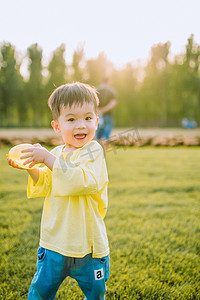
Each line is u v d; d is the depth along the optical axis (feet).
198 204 11.15
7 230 8.54
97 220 4.62
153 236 8.22
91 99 4.75
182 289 5.88
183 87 137.08
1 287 5.90
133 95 146.00
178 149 30.50
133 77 147.43
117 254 7.14
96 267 4.51
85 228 4.49
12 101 135.03
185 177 15.69
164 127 125.18
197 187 13.56
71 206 4.48
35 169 4.84
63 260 4.39
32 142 26.16
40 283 4.54
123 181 14.64
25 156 4.39
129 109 146.10
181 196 12.21
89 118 4.75
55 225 4.52
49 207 4.71
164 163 20.49
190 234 8.41
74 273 4.50
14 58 135.23
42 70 139.13
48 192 4.82
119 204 10.95
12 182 14.43
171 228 8.81
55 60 132.36
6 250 7.32
